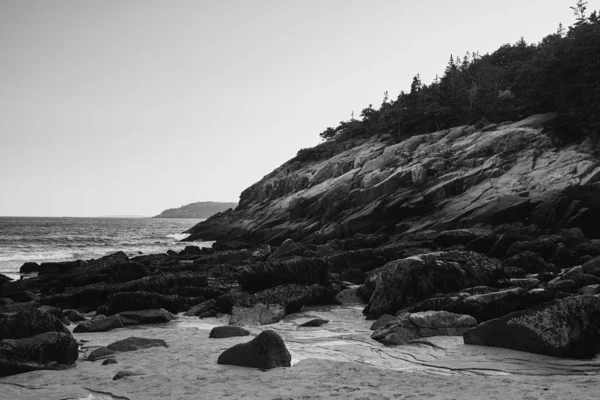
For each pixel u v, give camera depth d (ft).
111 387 24.31
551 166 124.77
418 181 144.56
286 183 235.61
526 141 142.20
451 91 244.63
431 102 237.86
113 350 32.94
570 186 108.99
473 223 118.21
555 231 106.52
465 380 23.82
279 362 27.86
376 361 29.66
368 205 150.10
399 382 23.72
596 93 150.10
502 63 317.83
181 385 24.31
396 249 82.48
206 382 24.73
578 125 140.97
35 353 28.40
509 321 30.40
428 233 108.78
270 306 48.67
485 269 48.80
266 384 24.02
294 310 50.96
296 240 165.27
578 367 25.82
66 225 506.48
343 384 23.61
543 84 176.55
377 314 46.55
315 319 44.42
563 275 53.72
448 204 130.21
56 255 157.89
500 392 21.29
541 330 28.89
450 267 47.42
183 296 58.23
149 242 240.53
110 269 72.02
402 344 33.91
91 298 59.62
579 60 172.86
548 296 38.58
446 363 27.99
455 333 35.06
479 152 147.13
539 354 28.71
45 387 24.57
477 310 38.40
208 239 247.29
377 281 48.57
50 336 29.50
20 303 56.49
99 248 194.29
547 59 184.24
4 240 229.86
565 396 20.31
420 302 42.22
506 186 123.85
